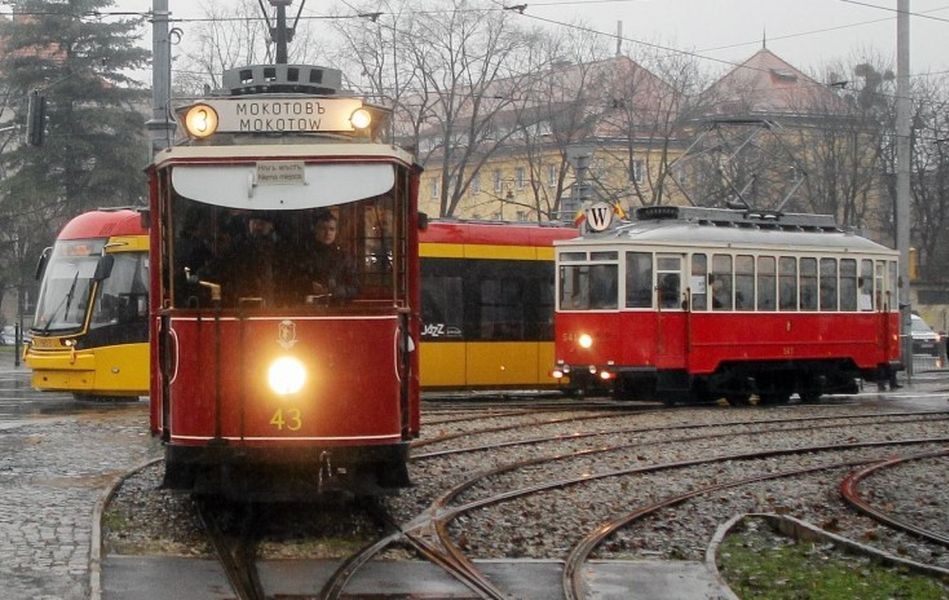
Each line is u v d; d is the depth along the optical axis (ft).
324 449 38.24
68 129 169.68
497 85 171.42
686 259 87.61
